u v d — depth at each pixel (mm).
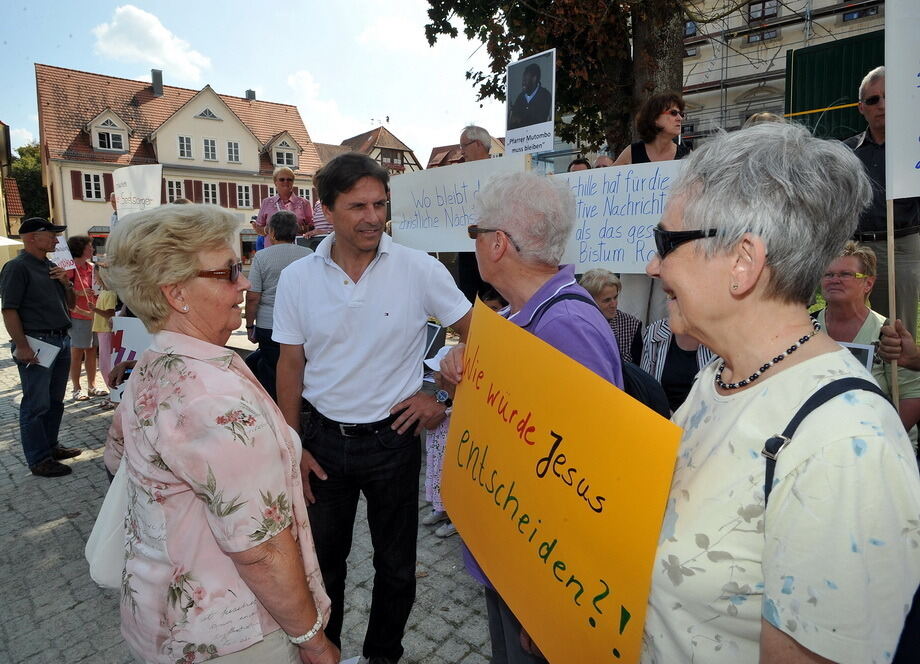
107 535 1452
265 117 40812
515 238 1524
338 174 2008
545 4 8039
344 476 2193
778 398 821
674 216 937
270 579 1186
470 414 1584
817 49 6332
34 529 3762
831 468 718
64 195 33719
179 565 1199
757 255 835
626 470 983
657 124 3783
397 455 2191
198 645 1197
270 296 4453
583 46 8102
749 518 812
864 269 2500
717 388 974
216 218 1317
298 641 1272
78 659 2590
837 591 702
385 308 2125
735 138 890
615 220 3336
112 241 1282
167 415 1165
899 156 2143
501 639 1749
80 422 5969
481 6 8922
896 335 2197
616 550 997
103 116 34438
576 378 1122
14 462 4895
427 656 2506
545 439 1208
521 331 1329
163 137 35688
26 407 4508
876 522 696
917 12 2086
